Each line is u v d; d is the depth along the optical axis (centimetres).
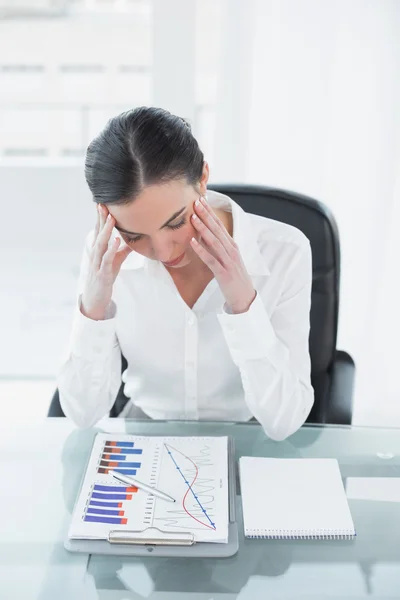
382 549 99
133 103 264
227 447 118
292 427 124
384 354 222
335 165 207
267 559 97
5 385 265
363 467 116
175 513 102
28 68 262
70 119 267
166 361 142
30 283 258
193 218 113
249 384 127
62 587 92
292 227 140
